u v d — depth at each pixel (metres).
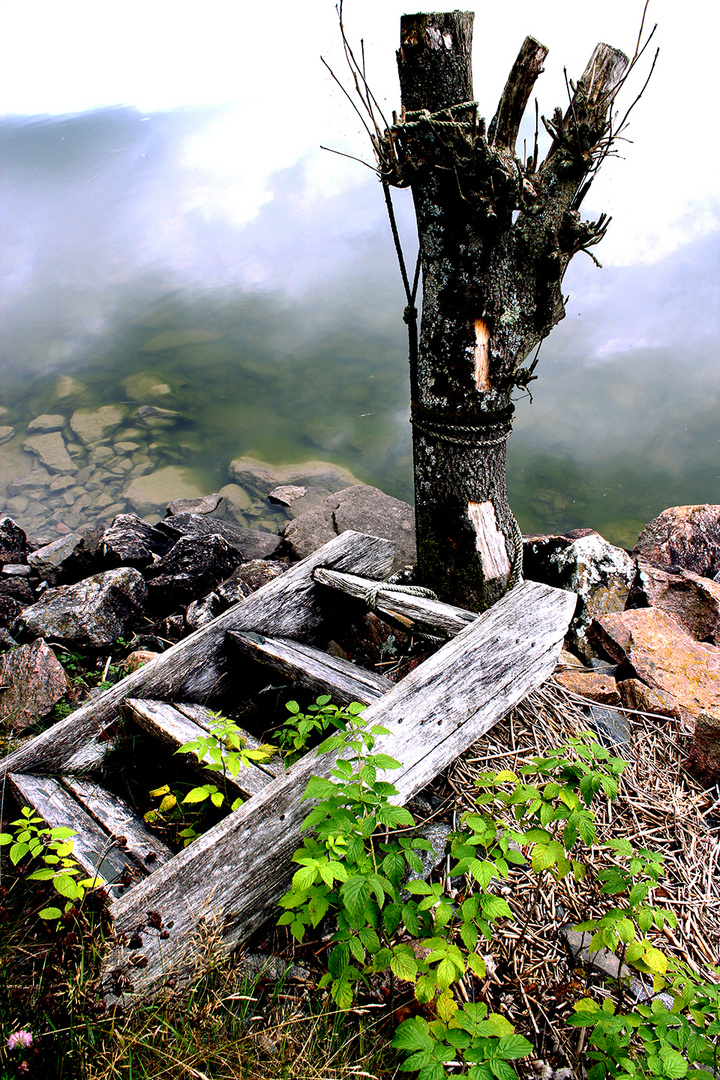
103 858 2.18
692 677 3.19
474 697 2.48
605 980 2.00
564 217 2.97
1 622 4.08
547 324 3.21
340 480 8.58
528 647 2.64
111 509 8.47
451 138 2.67
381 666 3.45
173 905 1.92
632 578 4.11
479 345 3.06
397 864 1.80
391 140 2.81
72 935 1.83
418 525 3.57
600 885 2.26
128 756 2.72
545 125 2.85
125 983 1.78
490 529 3.40
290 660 2.84
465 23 2.71
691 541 4.76
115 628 3.89
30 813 2.26
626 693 3.08
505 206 2.78
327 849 1.82
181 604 4.38
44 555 4.80
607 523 8.04
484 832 1.88
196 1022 1.76
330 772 2.17
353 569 3.38
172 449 9.75
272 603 3.12
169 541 5.08
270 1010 1.90
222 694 3.07
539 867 1.84
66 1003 1.73
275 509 8.01
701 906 2.27
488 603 3.50
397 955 1.69
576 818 1.90
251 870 2.04
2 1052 1.61
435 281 3.03
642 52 2.76
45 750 2.55
